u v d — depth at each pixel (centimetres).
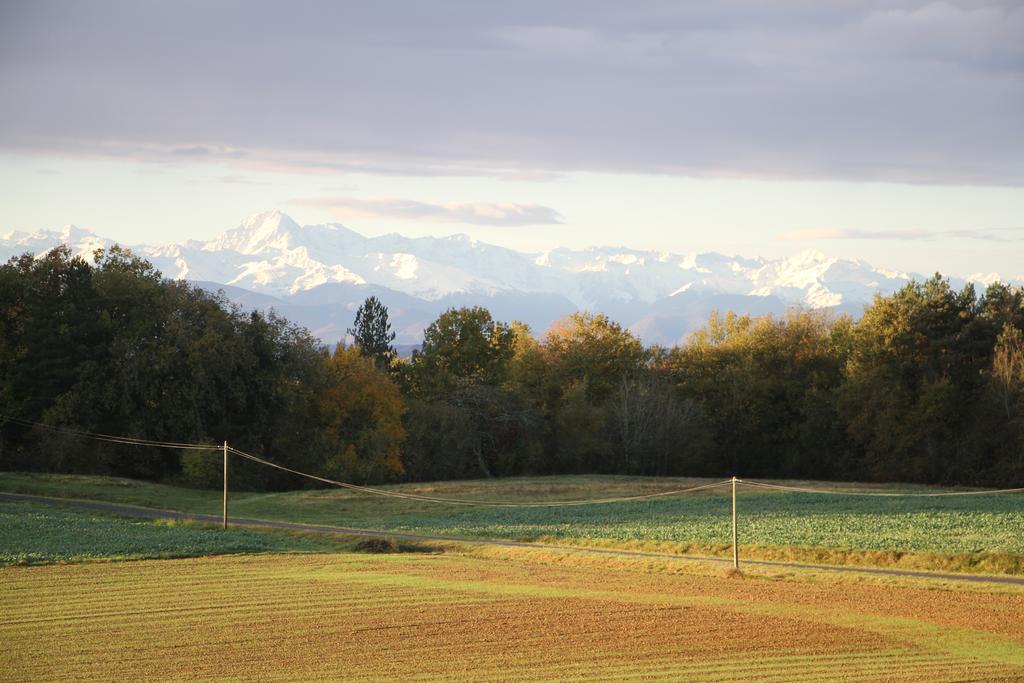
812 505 7306
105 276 9312
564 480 9844
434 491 8650
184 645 3052
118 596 3806
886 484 9819
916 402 10231
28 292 9000
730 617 3425
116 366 8650
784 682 2616
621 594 3859
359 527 6072
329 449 9531
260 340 9419
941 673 2706
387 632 3222
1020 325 10450
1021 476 9419
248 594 3856
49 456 8300
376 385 10212
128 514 6369
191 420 8694
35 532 5338
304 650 2992
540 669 2767
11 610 3550
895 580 4088
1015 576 4141
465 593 3888
